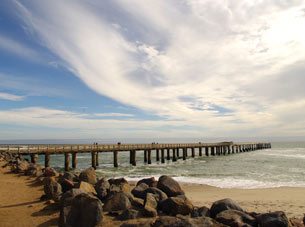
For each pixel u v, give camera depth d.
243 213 7.18
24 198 9.75
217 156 55.44
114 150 32.78
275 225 6.42
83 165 35.28
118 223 6.71
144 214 7.46
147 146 37.38
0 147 24.91
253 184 18.64
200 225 6.10
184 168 31.09
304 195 14.23
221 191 15.84
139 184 10.45
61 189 10.28
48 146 28.95
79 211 6.60
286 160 41.97
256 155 57.78
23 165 18.41
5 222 6.84
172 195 9.69
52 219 7.09
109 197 8.25
